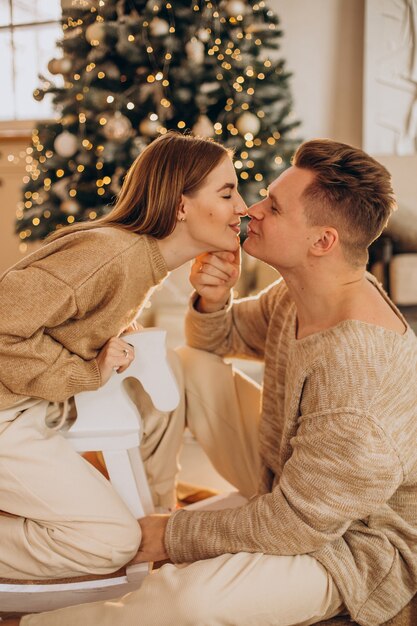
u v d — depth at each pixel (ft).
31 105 15.55
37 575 4.34
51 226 11.73
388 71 13.37
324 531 3.82
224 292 5.27
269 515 3.88
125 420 4.50
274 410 4.98
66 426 4.65
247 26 11.92
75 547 4.22
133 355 4.37
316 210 4.12
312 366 3.95
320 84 14.07
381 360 3.80
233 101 11.55
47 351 4.21
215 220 4.66
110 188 11.66
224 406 5.55
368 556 3.96
